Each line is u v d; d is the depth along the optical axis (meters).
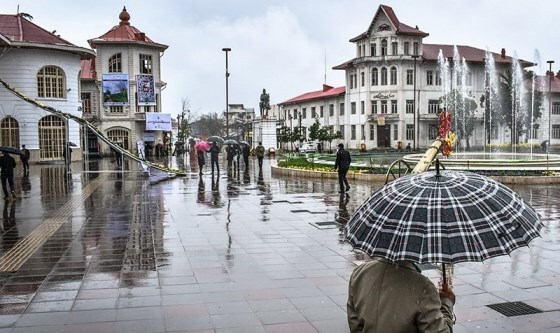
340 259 9.09
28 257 9.45
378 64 66.94
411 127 67.06
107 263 8.95
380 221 3.10
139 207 15.95
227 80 45.41
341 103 75.31
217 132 122.44
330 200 17.31
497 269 8.34
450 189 3.09
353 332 3.11
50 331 5.90
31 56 40.94
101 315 6.41
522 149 60.81
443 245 2.86
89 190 21.11
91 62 59.16
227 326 6.03
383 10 65.75
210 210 15.14
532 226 3.07
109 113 55.88
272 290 7.34
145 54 57.56
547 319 6.18
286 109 91.12
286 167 29.67
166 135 59.78
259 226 12.37
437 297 2.90
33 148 41.25
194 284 7.65
